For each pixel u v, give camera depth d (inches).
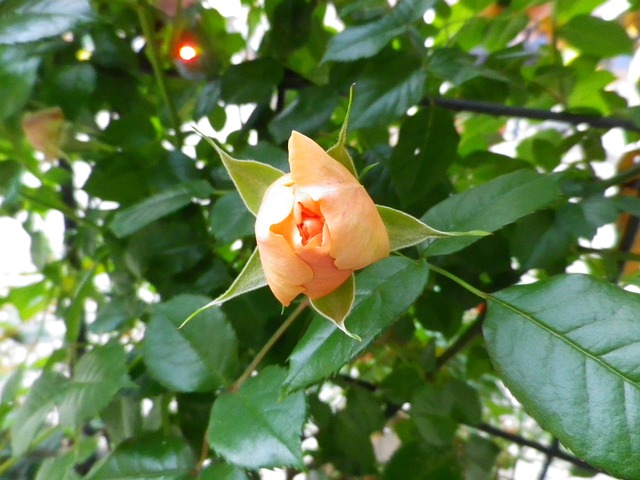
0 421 8.7
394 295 4.8
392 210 4.6
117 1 7.4
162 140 8.7
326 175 4.0
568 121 7.3
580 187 7.3
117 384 6.1
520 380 4.2
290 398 5.1
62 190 9.9
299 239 3.9
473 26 9.3
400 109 6.2
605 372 4.0
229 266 8.1
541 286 4.6
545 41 9.9
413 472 7.7
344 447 7.7
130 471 5.8
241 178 4.9
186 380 5.9
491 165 8.9
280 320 7.1
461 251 7.2
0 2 6.1
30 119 7.6
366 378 10.7
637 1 8.6
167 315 6.2
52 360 8.3
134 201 8.1
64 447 9.7
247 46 9.4
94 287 10.5
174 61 8.3
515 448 11.5
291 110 7.3
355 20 7.9
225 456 5.0
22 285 10.5
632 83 10.1
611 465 3.7
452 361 10.4
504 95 8.2
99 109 8.0
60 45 7.2
